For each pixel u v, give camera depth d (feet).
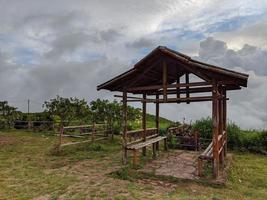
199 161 32.63
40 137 68.64
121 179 31.09
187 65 33.42
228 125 60.90
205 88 41.86
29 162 39.91
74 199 24.44
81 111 78.43
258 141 56.49
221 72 31.04
